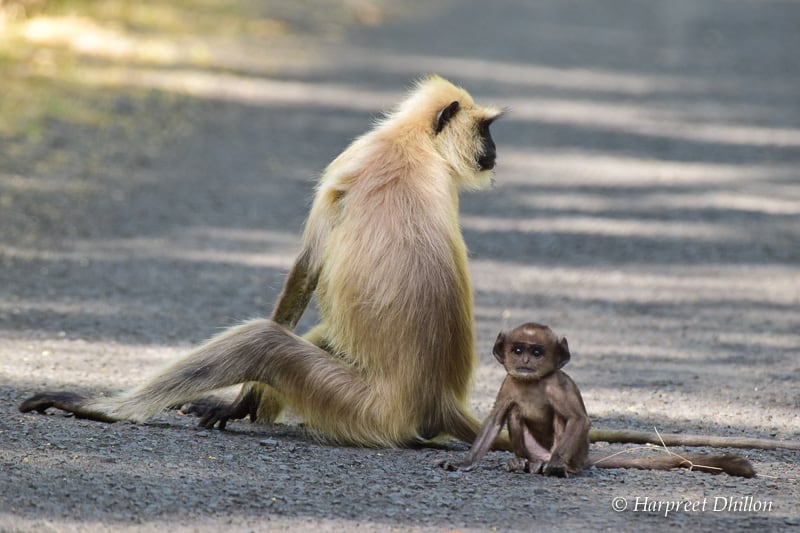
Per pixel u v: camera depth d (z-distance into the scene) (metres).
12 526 7.40
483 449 9.14
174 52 32.66
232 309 14.65
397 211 9.78
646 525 8.05
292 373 9.68
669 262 18.31
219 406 10.34
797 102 33.16
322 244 10.09
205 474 8.68
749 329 14.80
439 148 10.33
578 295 16.34
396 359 9.70
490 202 22.16
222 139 24.89
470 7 49.25
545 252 18.77
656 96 33.31
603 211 21.59
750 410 11.50
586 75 35.75
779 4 55.31
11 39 30.00
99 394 10.86
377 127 10.52
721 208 21.98
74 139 23.25
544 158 25.83
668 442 10.11
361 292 9.70
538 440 9.23
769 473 9.45
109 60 30.17
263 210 19.92
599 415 11.23
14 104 24.70
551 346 9.07
